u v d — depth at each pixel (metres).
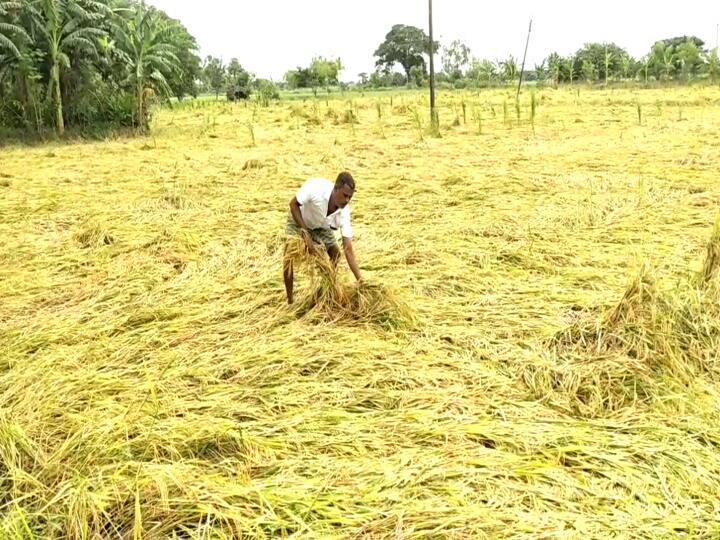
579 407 3.45
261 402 3.60
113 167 12.83
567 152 12.40
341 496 2.70
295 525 2.55
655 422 3.28
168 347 4.38
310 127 20.64
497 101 30.00
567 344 4.12
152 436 3.12
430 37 17.08
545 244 6.41
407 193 9.07
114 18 21.55
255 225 7.54
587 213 7.40
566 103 27.30
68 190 10.16
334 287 4.71
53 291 5.61
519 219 7.38
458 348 4.20
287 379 3.83
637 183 9.00
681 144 12.66
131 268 6.05
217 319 4.84
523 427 3.23
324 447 3.12
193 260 6.32
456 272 5.63
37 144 18.95
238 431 3.22
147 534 2.53
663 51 50.00
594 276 5.44
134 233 7.29
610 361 3.72
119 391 3.75
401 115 24.53
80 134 20.62
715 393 3.51
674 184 8.86
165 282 5.73
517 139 15.03
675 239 6.41
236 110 31.70
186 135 19.86
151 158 14.06
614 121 18.55
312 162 12.39
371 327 4.50
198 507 2.61
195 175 11.23
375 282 4.73
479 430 3.18
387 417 3.37
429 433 3.19
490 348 4.19
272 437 3.21
